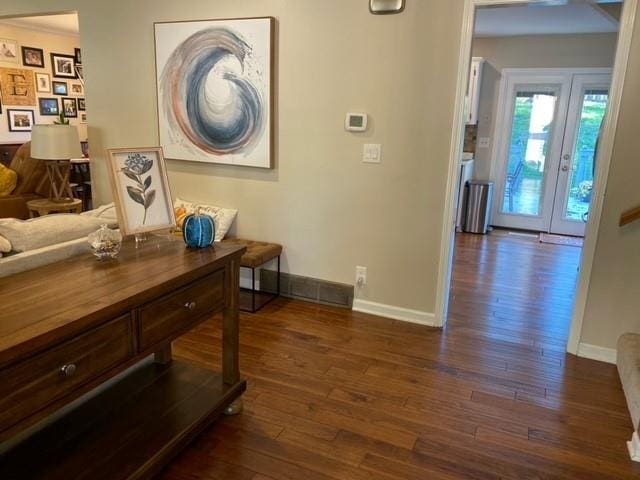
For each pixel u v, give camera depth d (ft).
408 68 9.83
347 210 11.06
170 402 6.78
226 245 7.04
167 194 6.97
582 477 6.21
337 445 6.67
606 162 8.61
